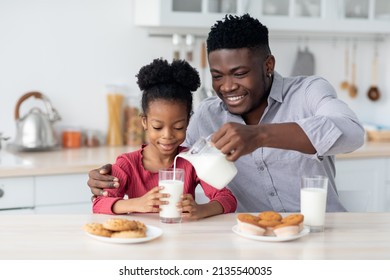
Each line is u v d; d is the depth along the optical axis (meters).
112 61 3.80
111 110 3.79
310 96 2.16
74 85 3.73
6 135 3.59
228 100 2.12
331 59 4.35
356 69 4.44
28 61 3.61
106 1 3.74
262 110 2.27
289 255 1.48
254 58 2.04
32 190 2.98
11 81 3.58
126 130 3.85
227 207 1.96
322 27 3.86
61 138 3.73
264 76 2.13
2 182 2.92
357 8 3.98
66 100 3.72
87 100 3.77
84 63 3.74
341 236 1.67
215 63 2.07
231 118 2.31
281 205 2.30
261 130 1.67
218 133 1.66
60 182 3.04
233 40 2.01
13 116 3.61
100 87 3.79
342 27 3.92
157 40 3.90
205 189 2.10
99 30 3.75
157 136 1.98
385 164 3.77
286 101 2.24
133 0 3.80
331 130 1.69
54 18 3.64
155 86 1.98
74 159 3.21
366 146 3.94
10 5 3.54
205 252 1.49
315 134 1.69
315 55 4.30
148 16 3.61
